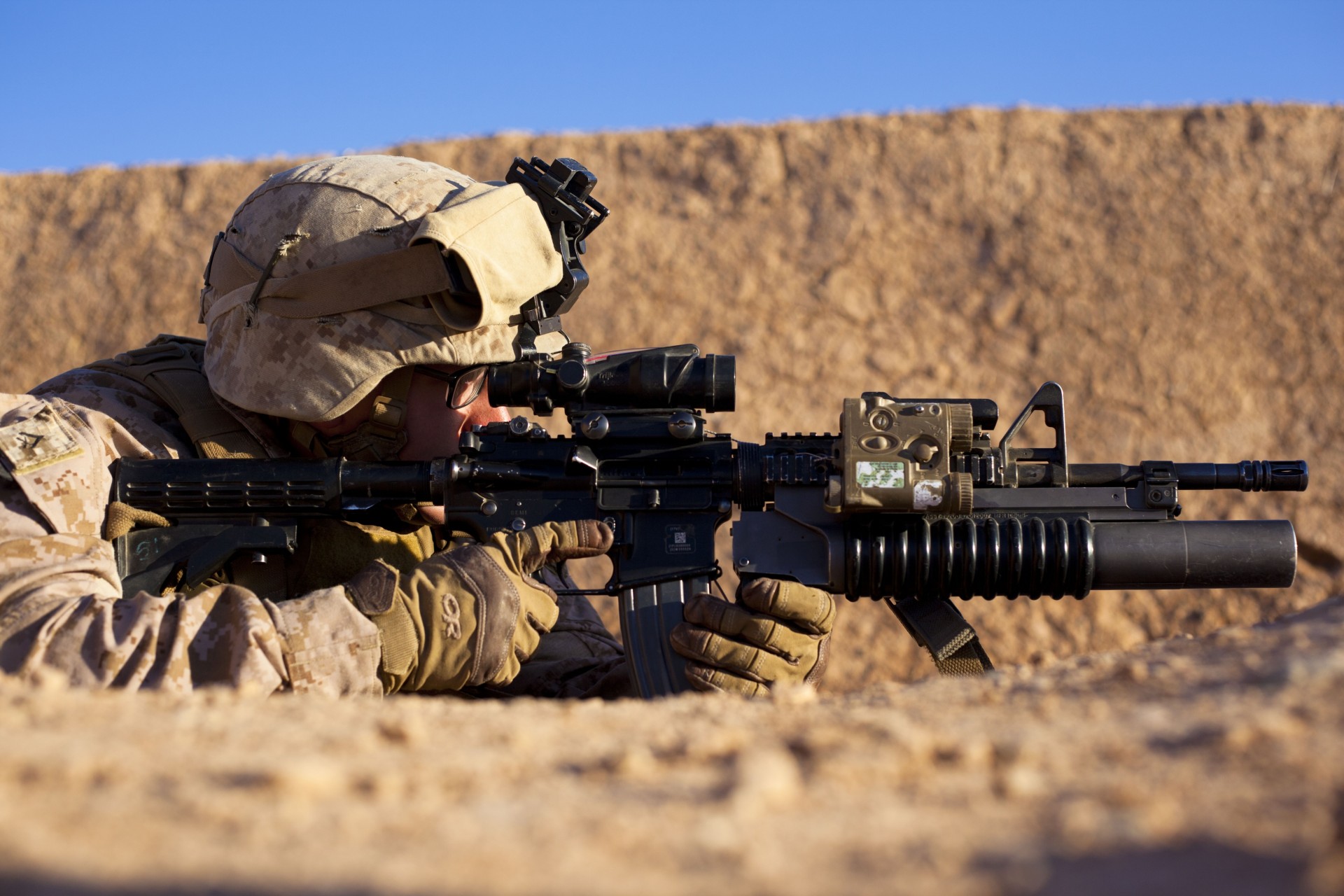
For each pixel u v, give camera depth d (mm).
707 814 927
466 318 2801
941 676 1841
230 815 907
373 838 868
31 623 2254
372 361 2793
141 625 2240
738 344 12844
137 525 2713
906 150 13914
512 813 942
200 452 2859
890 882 760
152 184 15633
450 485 2764
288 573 2893
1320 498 11039
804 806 946
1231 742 1010
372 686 2371
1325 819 811
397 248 2816
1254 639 1587
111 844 826
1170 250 12875
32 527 2443
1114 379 12188
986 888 742
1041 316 12688
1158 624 9562
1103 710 1268
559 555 2621
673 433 2713
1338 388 11789
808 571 2646
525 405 2834
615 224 13773
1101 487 2660
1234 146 13477
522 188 2990
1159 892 716
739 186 13914
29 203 15648
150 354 3090
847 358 12641
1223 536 2566
